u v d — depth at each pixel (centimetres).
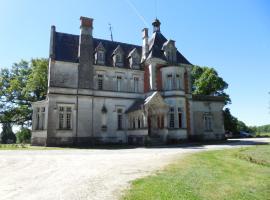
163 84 3534
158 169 1173
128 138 3419
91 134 3228
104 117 3362
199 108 3775
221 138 3850
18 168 1244
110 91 3456
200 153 1795
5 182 943
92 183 918
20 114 4634
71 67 3256
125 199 723
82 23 3438
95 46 3638
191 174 1048
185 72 3788
